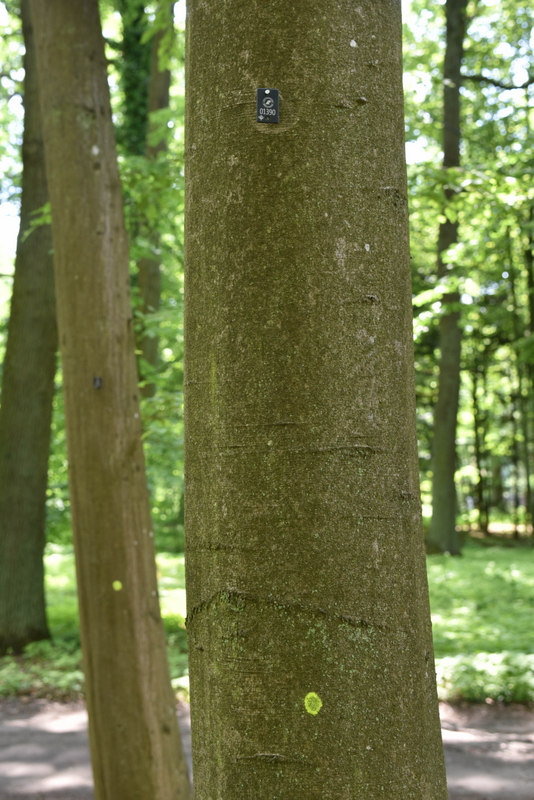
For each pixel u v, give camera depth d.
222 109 1.20
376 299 1.17
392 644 1.13
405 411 1.20
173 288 14.50
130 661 4.23
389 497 1.16
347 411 1.13
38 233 8.77
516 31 16.75
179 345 11.70
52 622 9.78
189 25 1.31
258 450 1.13
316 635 1.10
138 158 7.25
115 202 4.41
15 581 8.62
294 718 1.09
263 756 1.10
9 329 8.88
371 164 1.19
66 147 4.29
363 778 1.09
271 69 1.17
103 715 4.20
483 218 6.91
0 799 4.55
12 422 8.74
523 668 6.82
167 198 6.35
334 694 1.09
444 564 14.82
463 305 7.68
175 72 15.40
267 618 1.11
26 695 6.91
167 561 14.99
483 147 15.30
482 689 6.59
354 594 1.11
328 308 1.14
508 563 15.07
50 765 5.17
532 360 18.67
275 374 1.13
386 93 1.23
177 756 4.33
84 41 4.32
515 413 24.03
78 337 4.30
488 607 10.16
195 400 1.23
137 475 4.38
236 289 1.17
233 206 1.18
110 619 4.23
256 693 1.11
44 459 8.89
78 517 4.32
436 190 5.99
